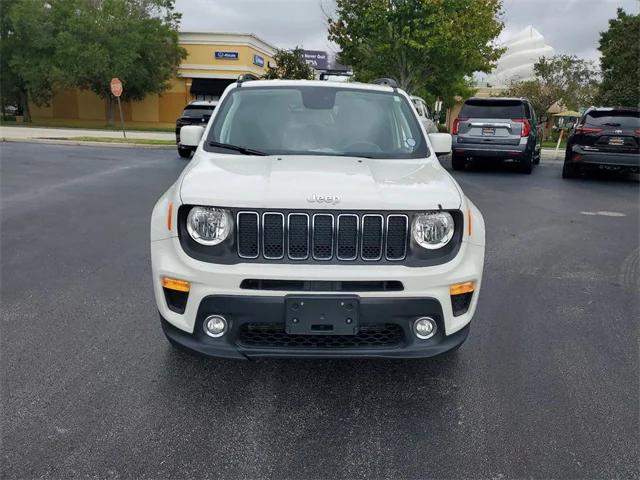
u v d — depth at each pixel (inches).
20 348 161.5
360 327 123.9
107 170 545.3
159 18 1707.7
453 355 162.7
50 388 139.9
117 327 177.2
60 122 1877.5
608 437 123.2
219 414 130.4
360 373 151.3
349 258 125.4
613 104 1226.0
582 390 143.7
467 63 959.6
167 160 660.7
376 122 175.9
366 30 942.4
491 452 117.7
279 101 180.7
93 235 291.7
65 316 185.3
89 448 116.5
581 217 374.6
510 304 206.1
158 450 116.5
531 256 273.9
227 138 169.0
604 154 527.8
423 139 174.2
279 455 115.8
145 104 1902.1
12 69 1681.8
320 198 123.6
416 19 902.4
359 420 129.1
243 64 1806.1
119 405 133.0
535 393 141.9
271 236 124.7
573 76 1717.5
